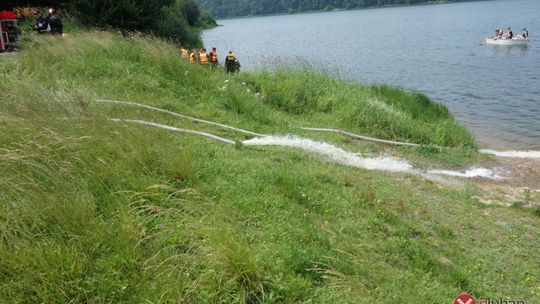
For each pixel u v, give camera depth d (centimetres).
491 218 753
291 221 579
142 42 1407
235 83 1307
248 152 828
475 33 5516
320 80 1457
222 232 485
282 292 436
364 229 616
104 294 404
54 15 1641
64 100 731
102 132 638
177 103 1055
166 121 903
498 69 2872
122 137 646
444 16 9462
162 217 523
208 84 1227
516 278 579
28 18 2236
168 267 445
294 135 1041
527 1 13062
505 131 1503
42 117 634
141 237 479
